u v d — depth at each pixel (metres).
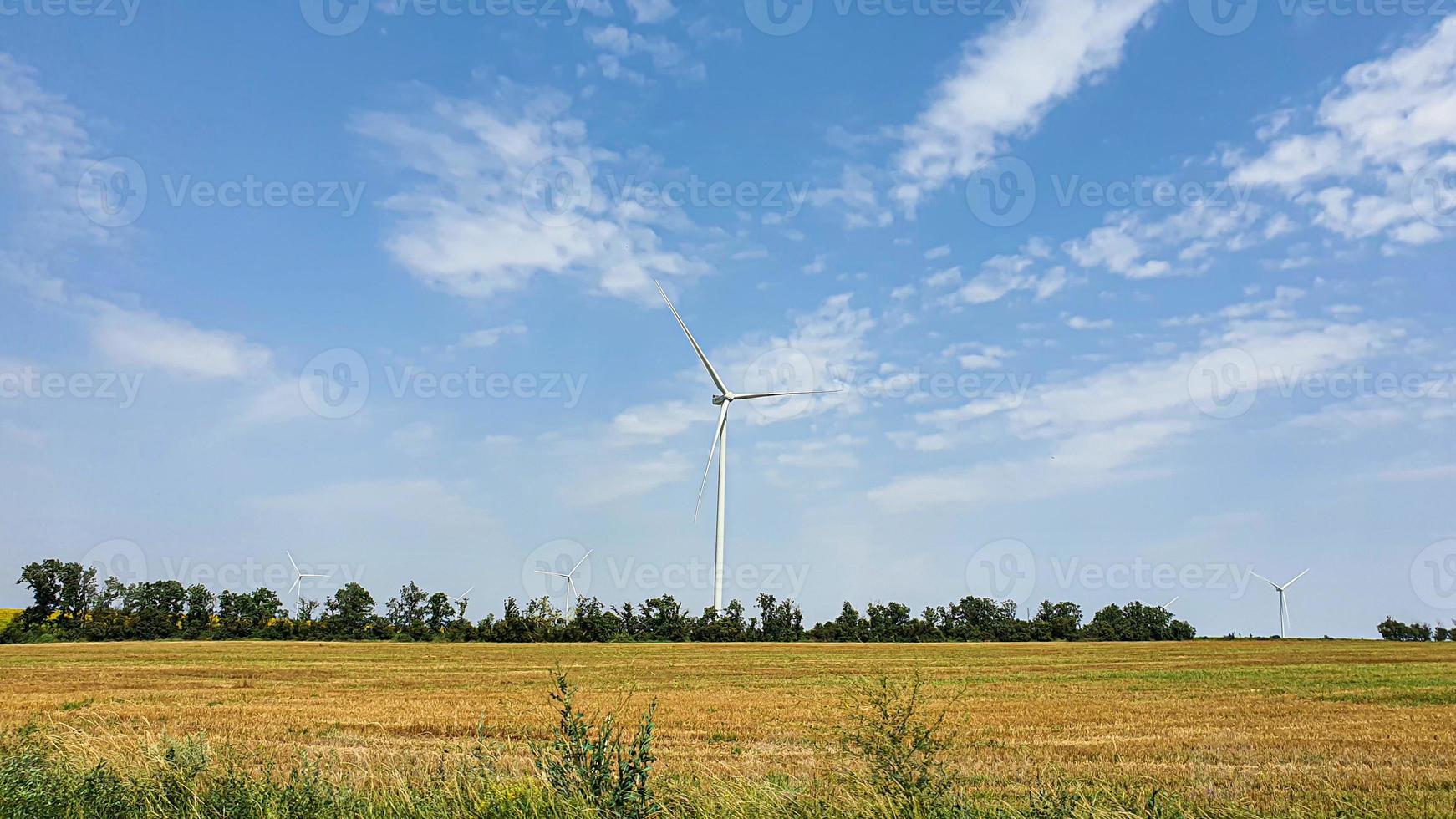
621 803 8.56
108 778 9.77
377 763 13.38
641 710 27.86
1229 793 13.52
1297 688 36.38
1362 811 11.68
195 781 9.82
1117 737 22.05
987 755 18.73
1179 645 84.44
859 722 9.90
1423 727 23.33
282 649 67.06
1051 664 54.56
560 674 9.77
